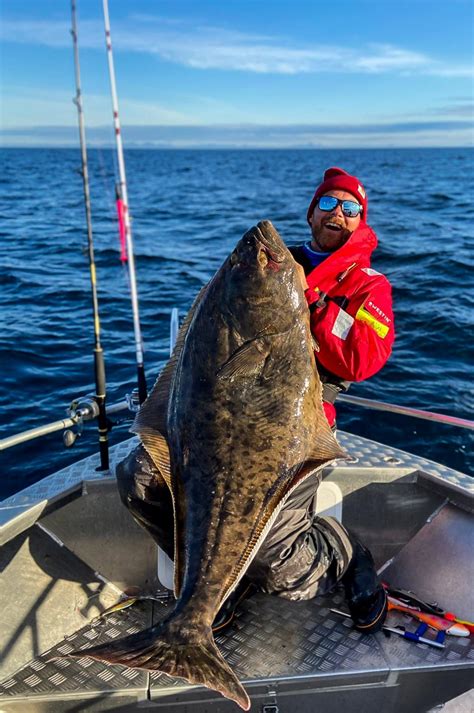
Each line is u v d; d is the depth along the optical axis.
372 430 6.53
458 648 2.87
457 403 7.12
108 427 3.34
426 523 3.32
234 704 2.70
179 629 2.15
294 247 3.36
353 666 2.76
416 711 2.81
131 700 2.67
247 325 2.28
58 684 2.71
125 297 11.84
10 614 2.91
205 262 15.87
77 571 3.19
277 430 2.29
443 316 10.05
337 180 3.06
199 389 2.29
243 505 2.27
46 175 57.00
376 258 14.81
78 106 3.62
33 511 2.97
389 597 3.14
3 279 13.16
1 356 8.41
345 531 3.02
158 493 2.66
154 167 90.00
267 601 3.17
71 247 17.52
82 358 8.46
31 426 6.53
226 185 49.38
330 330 2.71
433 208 28.52
